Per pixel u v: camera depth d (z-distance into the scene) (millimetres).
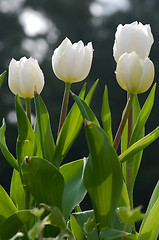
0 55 22094
